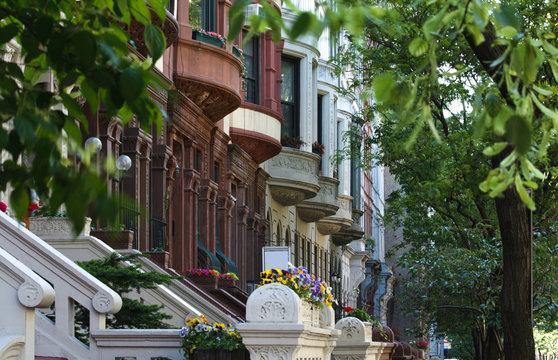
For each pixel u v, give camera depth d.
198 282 19.33
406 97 4.30
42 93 4.04
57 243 13.95
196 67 21.66
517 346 10.33
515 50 4.13
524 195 4.15
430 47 4.31
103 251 13.88
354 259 53.75
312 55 34.62
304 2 30.70
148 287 11.91
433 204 25.73
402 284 24.92
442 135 23.67
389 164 25.44
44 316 10.48
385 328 20.08
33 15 4.16
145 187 19.12
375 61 24.42
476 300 24.69
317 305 12.17
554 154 18.52
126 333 10.51
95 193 3.25
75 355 10.33
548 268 20.95
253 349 10.17
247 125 27.50
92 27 4.05
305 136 34.12
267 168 32.09
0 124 3.61
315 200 37.00
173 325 12.76
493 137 17.12
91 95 4.23
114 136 17.62
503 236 10.30
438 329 30.56
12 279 8.42
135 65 4.07
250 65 28.73
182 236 21.56
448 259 22.61
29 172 3.65
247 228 29.05
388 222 29.55
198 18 23.70
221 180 25.58
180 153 21.67
